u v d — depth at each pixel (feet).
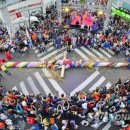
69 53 91.45
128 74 82.53
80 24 98.43
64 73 82.43
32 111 66.13
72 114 67.05
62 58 88.84
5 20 91.61
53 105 66.95
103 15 101.55
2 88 72.33
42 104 66.69
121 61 87.86
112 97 67.67
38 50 92.27
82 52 92.07
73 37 92.43
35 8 106.32
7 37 95.09
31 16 105.29
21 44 90.53
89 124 66.13
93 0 98.32
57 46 92.84
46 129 64.23
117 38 92.22
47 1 109.40
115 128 65.36
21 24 98.58
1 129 64.64
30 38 92.63
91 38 93.50
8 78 81.00
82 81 79.87
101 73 82.74
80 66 84.48
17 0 91.45
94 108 66.49
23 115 67.87
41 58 88.89
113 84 78.74
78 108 66.80
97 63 84.53
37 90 76.89
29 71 83.61
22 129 65.16
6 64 84.28
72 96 70.28
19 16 103.60
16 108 67.15
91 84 78.84
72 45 93.35
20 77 81.41
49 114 67.67
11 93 68.95
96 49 93.56
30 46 92.84
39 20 104.99
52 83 79.15
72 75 81.87
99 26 101.60
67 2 99.25
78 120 67.05
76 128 64.95
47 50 92.58
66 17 104.22
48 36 94.84
